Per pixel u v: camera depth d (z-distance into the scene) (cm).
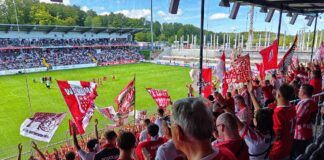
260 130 331
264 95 764
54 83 3803
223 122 271
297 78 917
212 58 6438
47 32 6322
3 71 4659
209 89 1118
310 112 440
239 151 262
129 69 5481
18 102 2803
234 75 877
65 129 1883
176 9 810
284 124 347
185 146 185
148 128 414
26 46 5747
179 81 4147
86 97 877
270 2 1140
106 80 4138
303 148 444
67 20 8594
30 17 7594
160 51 7644
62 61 5972
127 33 7900
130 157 326
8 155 1482
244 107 496
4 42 5553
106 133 404
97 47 6962
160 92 1285
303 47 5541
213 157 180
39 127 791
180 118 180
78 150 552
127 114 1249
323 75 982
